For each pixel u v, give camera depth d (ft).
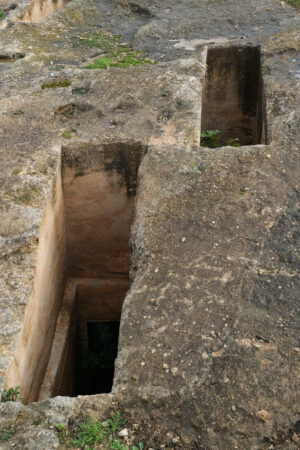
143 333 11.06
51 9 35.37
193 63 21.63
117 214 18.60
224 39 25.41
